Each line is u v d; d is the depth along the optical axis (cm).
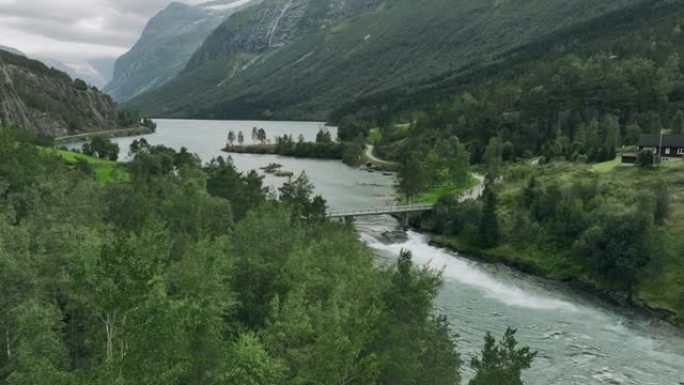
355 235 8625
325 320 3397
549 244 10062
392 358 3734
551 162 14825
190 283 4138
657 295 8069
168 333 2494
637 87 19412
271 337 3494
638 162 12406
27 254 3769
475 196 14262
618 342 6806
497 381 3972
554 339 6838
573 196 10612
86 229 4481
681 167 11775
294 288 4478
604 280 8744
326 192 16338
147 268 2564
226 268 4594
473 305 7975
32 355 2664
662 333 7138
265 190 12719
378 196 15700
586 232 9300
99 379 2228
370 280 4762
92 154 19075
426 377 4028
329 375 2933
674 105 18225
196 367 3114
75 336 3628
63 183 7375
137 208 6800
